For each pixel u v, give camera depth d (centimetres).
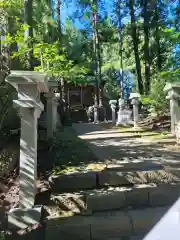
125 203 293
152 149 505
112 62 1734
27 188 277
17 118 478
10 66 520
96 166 366
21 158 280
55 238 251
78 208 286
